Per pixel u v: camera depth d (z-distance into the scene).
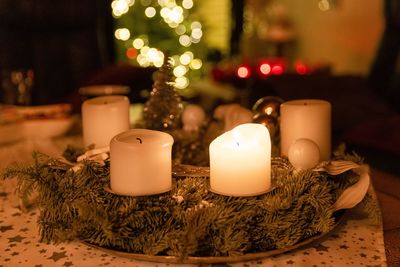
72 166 0.91
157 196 0.81
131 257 0.80
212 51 3.70
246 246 0.79
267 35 3.91
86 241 0.83
